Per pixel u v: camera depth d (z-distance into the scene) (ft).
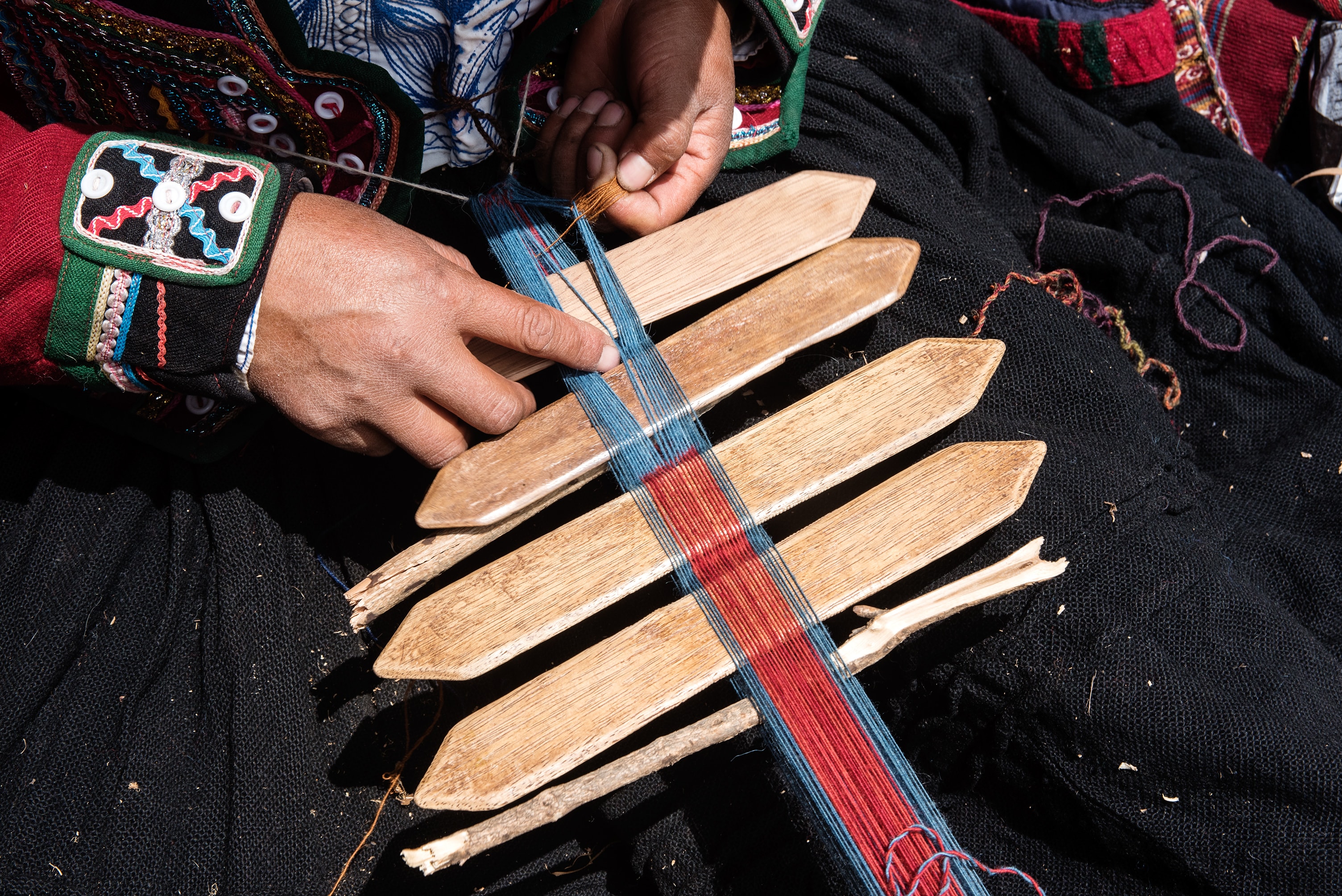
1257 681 3.36
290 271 2.89
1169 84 4.87
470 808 2.80
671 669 3.00
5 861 3.20
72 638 3.45
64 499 3.55
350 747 3.64
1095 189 4.63
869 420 3.26
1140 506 3.53
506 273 3.66
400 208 3.68
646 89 3.53
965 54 4.88
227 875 3.34
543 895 3.69
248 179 2.88
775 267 3.54
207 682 3.54
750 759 3.62
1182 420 4.52
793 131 4.19
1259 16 5.20
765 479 3.20
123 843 3.31
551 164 3.81
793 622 3.05
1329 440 4.25
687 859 3.58
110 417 3.50
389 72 3.38
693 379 3.34
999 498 3.13
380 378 2.99
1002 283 3.87
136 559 3.63
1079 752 3.33
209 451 3.58
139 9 2.97
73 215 2.79
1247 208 4.68
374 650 3.74
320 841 3.49
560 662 3.75
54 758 3.33
